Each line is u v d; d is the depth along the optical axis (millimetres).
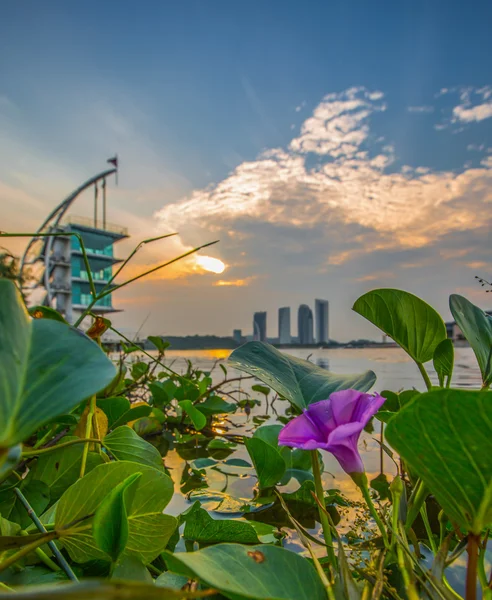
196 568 593
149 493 965
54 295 50312
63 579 922
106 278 59188
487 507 632
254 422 3934
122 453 1483
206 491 2006
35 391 494
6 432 450
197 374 5238
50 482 1383
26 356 534
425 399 556
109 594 377
